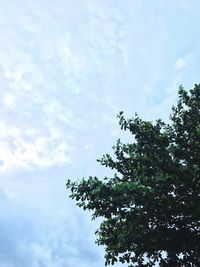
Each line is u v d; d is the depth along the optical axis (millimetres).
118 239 13750
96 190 12719
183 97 14680
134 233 12914
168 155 13375
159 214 12812
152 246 13102
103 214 13055
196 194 12719
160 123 14461
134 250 13500
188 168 13086
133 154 14531
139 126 14086
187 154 13438
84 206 13297
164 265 13445
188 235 12883
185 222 12844
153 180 12945
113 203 12750
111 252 14062
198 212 12391
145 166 13539
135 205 13008
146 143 13859
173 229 12906
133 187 12469
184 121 14172
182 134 14023
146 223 12875
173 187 12844
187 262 13141
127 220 12969
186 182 12734
